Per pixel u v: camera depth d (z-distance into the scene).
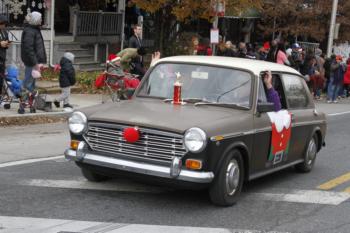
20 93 13.65
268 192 8.31
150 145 6.87
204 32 31.36
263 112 7.84
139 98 8.22
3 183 7.90
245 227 6.59
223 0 19.97
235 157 7.26
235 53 20.64
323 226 6.83
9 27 20.02
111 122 7.08
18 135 11.64
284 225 6.78
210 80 8.01
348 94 27.20
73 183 8.08
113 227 6.29
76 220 6.46
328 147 12.84
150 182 6.94
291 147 8.89
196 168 6.68
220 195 7.09
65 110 14.11
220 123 6.98
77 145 7.36
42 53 13.56
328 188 8.76
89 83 19.03
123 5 25.70
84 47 23.64
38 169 8.85
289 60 23.59
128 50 15.01
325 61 25.66
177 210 7.06
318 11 31.86
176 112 7.29
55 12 24.56
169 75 8.28
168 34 23.16
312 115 9.64
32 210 6.75
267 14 32.06
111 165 7.04
